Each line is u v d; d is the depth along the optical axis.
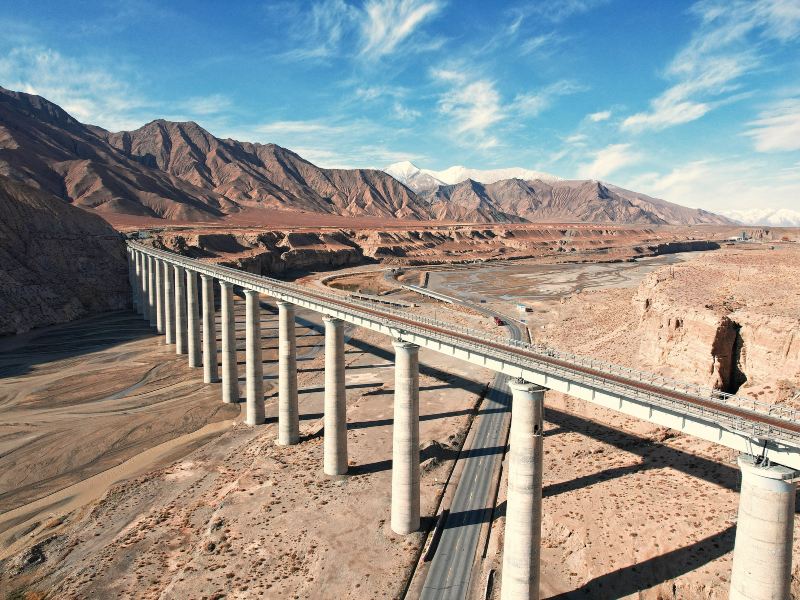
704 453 45.16
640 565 35.09
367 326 44.97
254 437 60.81
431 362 87.75
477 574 37.22
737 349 51.00
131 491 49.91
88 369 85.88
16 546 42.41
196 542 41.50
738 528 24.31
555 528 40.28
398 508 41.22
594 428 55.56
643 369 59.88
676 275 78.00
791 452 22.86
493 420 63.97
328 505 45.06
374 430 60.31
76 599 35.53
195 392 76.06
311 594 35.44
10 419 66.19
